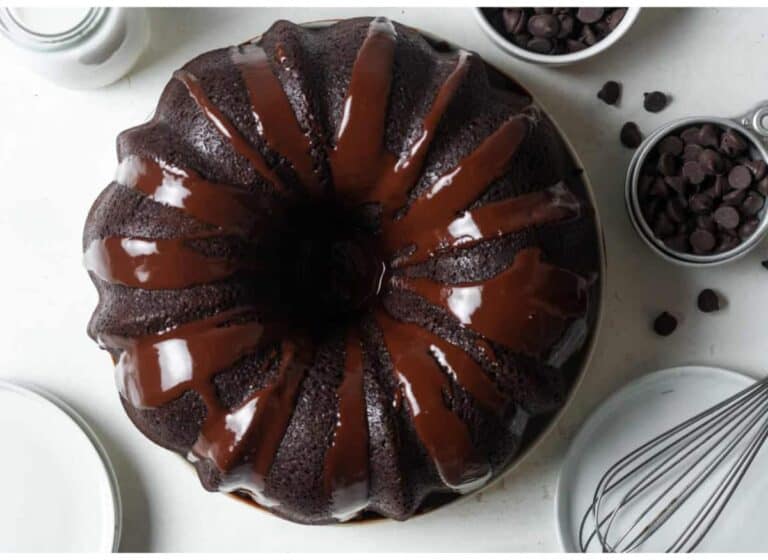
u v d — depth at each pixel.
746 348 0.68
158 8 0.69
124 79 0.70
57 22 0.65
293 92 0.59
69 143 0.70
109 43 0.66
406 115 0.59
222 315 0.59
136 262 0.59
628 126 0.68
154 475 0.69
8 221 0.70
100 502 0.69
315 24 0.64
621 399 0.67
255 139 0.59
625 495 0.68
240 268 0.59
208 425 0.59
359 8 0.69
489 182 0.59
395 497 0.60
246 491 0.64
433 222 0.59
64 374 0.70
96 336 0.63
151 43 0.69
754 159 0.65
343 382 0.59
